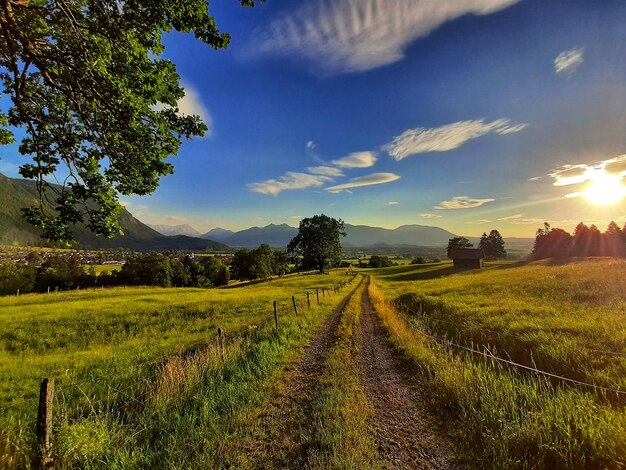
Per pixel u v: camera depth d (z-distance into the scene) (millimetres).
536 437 4648
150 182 8578
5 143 7258
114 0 6414
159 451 4766
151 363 10523
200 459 4496
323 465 4352
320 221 97438
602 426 4637
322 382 7840
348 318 18828
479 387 6336
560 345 8867
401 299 29781
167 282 81750
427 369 8461
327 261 99375
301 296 34875
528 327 11312
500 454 4477
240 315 23016
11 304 31188
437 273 75125
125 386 8359
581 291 16938
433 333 14641
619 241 86375
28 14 5500
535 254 106875
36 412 6625
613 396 6102
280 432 5363
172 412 6023
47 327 20391
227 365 8742
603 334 9305
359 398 6863
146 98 7277
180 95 8133
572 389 6578
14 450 4395
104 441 4828
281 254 119625
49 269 70812
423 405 6582
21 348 16719
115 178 8117
